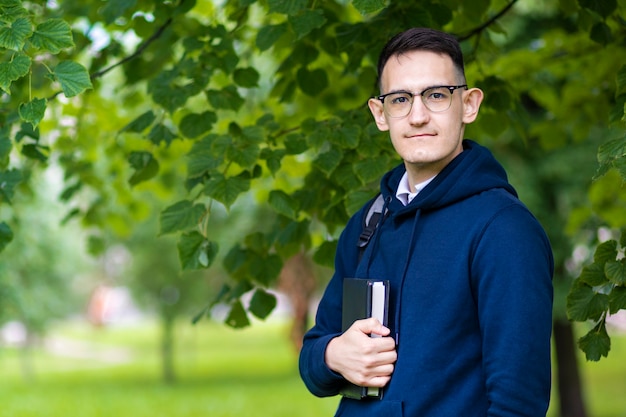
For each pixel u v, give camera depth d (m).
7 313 12.97
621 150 2.47
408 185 2.21
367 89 3.98
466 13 4.03
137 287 18.69
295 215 3.56
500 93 4.05
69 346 35.12
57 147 5.35
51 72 2.69
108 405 15.46
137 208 5.97
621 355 22.39
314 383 2.22
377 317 2.04
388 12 3.52
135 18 4.31
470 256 1.94
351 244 2.34
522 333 1.83
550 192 10.45
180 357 27.69
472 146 2.14
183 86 3.80
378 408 1.99
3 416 13.19
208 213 3.38
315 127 3.67
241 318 3.97
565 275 9.77
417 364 1.95
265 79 8.16
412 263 2.03
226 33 3.97
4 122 3.84
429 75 2.07
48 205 10.98
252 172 3.59
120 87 4.73
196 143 3.61
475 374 1.93
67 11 4.43
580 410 11.32
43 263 13.37
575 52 4.87
